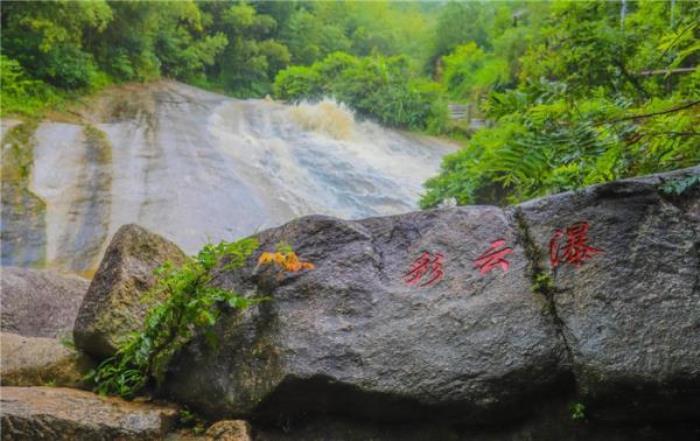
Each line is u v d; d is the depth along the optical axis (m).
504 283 2.27
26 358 2.90
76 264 6.95
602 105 2.32
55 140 10.55
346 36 33.34
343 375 2.25
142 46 18.75
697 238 2.12
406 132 16.80
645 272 2.12
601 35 3.49
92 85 15.61
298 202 9.60
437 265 2.38
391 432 2.34
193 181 9.47
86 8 13.59
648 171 2.54
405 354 2.24
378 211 9.77
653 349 2.01
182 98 17.59
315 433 2.39
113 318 2.82
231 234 8.03
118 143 11.09
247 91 26.34
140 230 3.13
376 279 2.41
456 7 29.33
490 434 2.25
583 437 2.16
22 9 13.34
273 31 28.72
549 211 2.33
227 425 2.33
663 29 3.89
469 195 7.46
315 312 2.39
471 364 2.17
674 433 2.12
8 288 4.45
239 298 2.48
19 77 13.33
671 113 2.23
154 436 2.32
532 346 2.14
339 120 15.10
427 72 29.31
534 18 16.09
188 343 2.63
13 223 7.51
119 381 2.66
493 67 17.41
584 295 2.14
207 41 23.44
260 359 2.41
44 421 2.24
